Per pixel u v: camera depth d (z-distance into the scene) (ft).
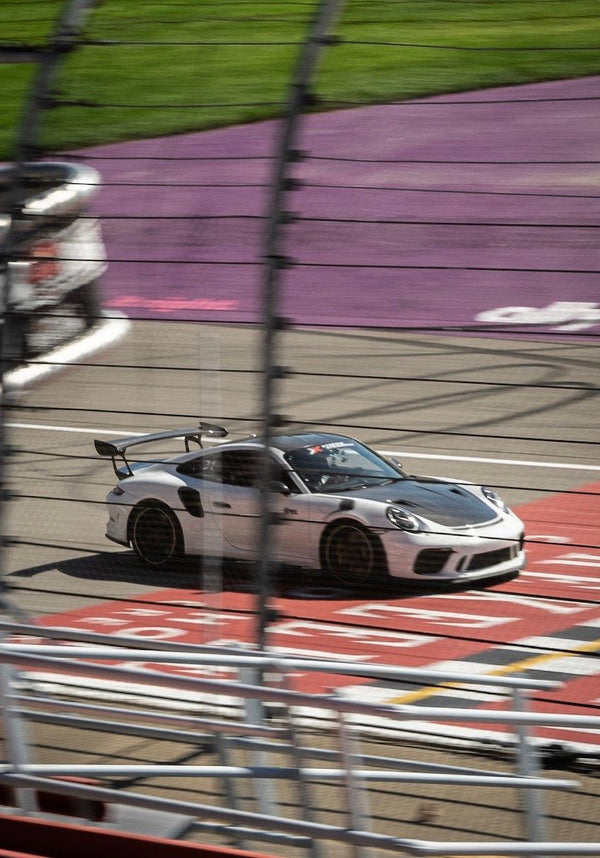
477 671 60.23
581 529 77.56
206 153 108.68
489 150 99.55
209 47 68.59
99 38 47.34
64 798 40.14
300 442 74.54
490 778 37.45
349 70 71.72
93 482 77.66
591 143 95.81
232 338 97.09
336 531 68.85
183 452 77.30
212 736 38.78
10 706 38.63
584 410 90.79
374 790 45.32
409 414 92.12
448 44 48.62
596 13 45.11
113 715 39.47
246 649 44.65
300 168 107.96
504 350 100.63
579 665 60.54
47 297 47.70
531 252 104.88
